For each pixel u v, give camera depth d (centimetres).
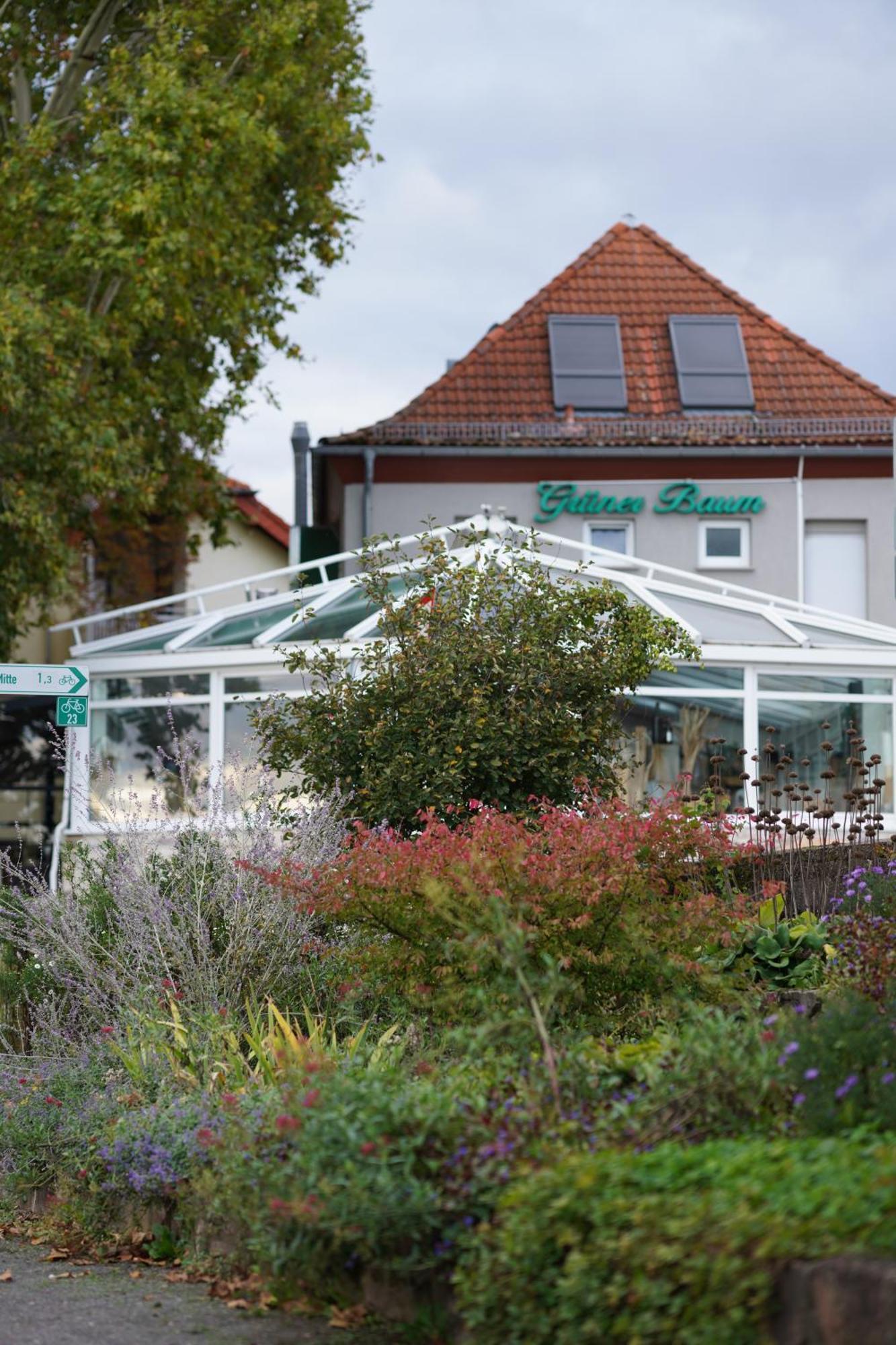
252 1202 621
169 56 1950
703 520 2648
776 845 1243
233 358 2272
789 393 2739
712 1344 403
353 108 2198
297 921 988
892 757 1753
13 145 1953
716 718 1727
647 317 2858
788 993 814
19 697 2558
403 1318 565
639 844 812
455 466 2634
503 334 2819
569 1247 466
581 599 1238
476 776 1158
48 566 1984
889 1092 520
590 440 2608
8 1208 835
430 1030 840
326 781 1185
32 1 2134
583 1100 604
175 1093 815
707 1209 420
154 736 1833
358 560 1288
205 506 2408
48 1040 991
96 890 1087
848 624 1797
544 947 773
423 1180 562
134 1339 572
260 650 1770
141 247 1888
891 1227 400
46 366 1845
